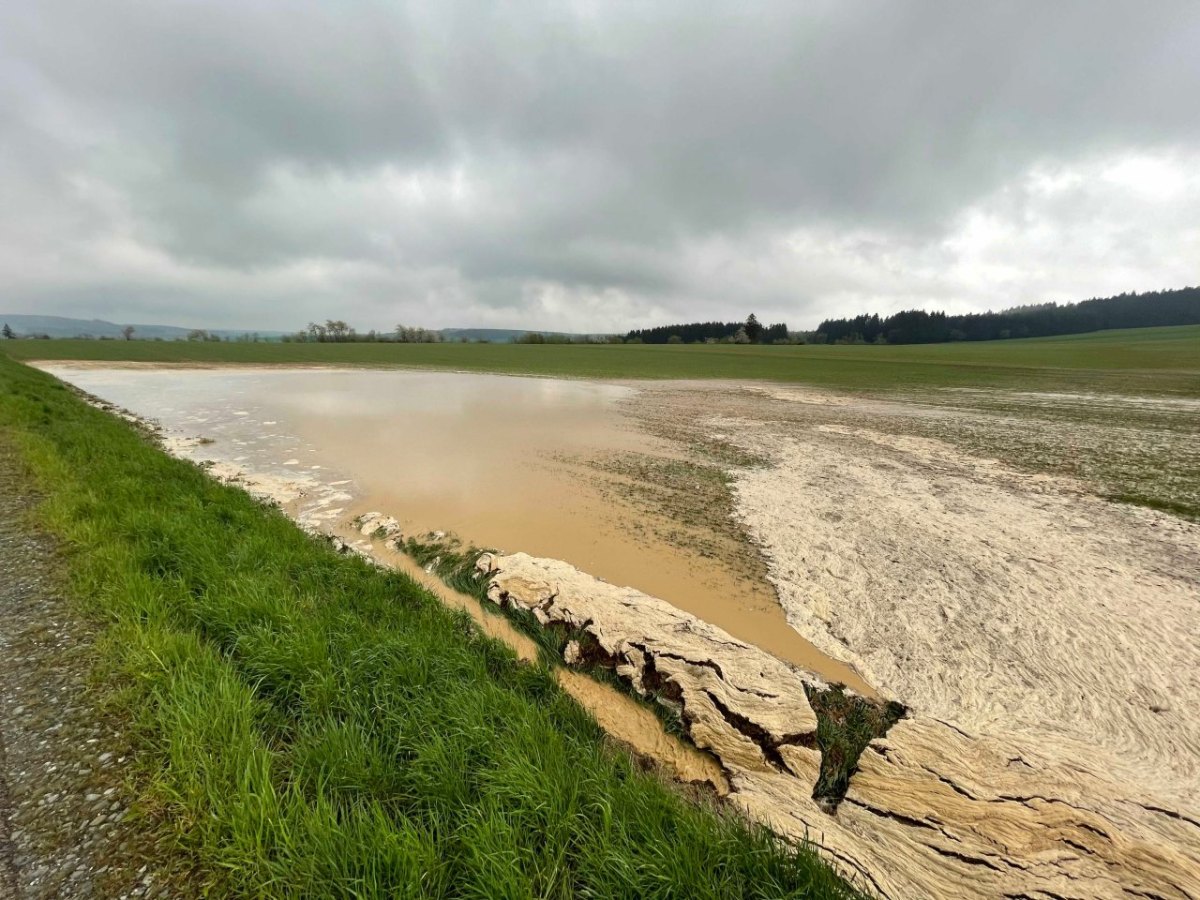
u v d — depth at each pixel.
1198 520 9.97
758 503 11.39
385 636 5.19
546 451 16.48
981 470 13.80
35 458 10.04
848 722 5.09
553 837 3.10
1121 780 4.18
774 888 2.91
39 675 4.20
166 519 7.21
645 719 5.18
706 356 74.75
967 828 3.64
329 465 14.69
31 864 2.76
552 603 6.94
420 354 75.25
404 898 2.64
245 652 4.62
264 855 2.81
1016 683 5.57
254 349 78.62
